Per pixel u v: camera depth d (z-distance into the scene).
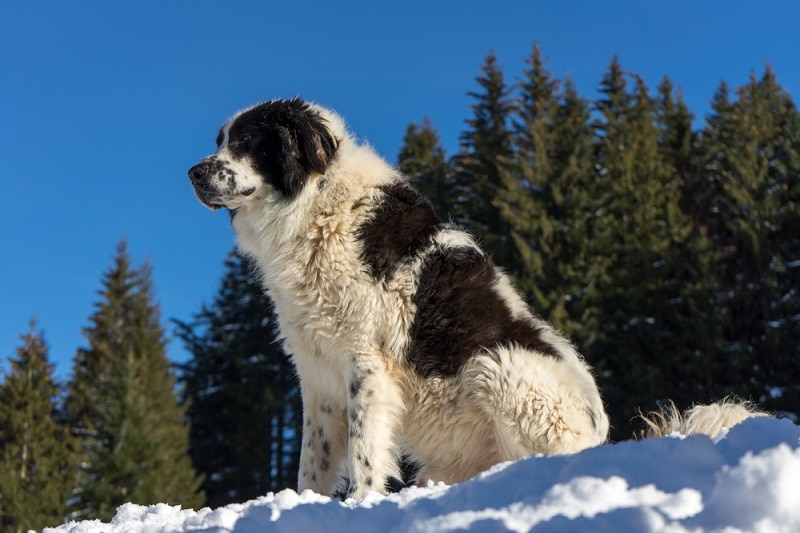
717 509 2.66
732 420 5.12
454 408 5.79
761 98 35.72
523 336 5.89
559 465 3.25
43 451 28.73
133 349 34.19
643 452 3.17
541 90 33.19
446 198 32.56
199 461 35.06
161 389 32.34
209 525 3.45
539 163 30.30
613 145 32.25
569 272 27.53
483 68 34.25
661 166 32.06
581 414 5.74
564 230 28.61
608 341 26.36
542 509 2.85
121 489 24.31
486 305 5.89
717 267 28.83
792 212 29.28
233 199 6.25
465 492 3.23
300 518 3.14
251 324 34.84
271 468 33.28
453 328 5.78
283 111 6.29
